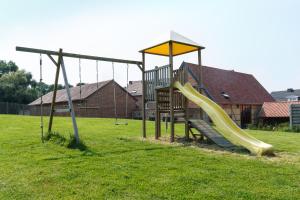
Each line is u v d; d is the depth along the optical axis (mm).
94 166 6629
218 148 9266
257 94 35344
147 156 7773
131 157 7609
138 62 12156
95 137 11148
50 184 5414
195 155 7992
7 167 6539
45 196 4844
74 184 5410
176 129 16188
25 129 13789
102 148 8844
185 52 13031
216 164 6930
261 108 30469
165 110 11867
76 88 43562
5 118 20203
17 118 20750
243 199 4676
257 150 8234
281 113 28266
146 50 12500
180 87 10852
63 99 39812
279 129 22812
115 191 5059
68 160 7195
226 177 5840
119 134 12500
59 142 9445
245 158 7707
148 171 6250
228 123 10375
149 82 12086
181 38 11531
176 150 8734
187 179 5688
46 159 7289
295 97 55312
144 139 11266
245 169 6461
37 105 46656
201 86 12258
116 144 9617
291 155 8250
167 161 7191
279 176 5926
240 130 10062
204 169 6461
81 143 9078
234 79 35031
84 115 35688
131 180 5625
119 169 6398
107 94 38125
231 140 9188
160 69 11492
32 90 61312
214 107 10992
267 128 24156
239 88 33656
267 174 6059
